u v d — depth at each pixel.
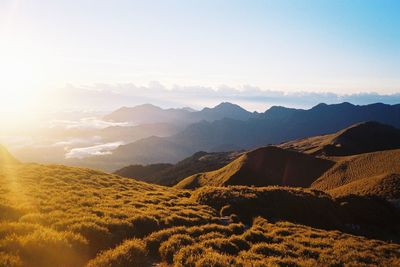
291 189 38.69
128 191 32.44
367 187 63.75
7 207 16.84
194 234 17.22
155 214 20.25
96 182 34.56
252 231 19.16
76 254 11.62
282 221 27.05
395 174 66.50
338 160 120.44
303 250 17.05
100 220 15.67
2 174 32.22
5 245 10.30
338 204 38.69
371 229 35.56
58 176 33.62
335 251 17.61
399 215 41.28
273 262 13.54
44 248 10.72
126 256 11.50
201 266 11.41
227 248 15.10
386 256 19.09
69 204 20.47
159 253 13.57
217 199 31.72
